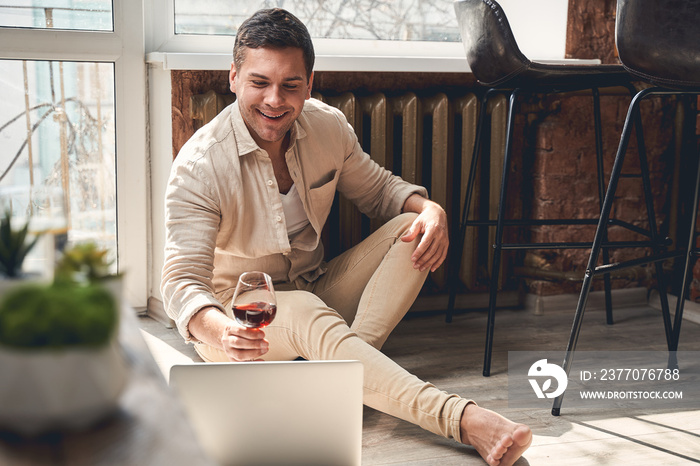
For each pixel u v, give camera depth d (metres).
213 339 1.54
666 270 2.74
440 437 1.66
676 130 2.67
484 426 1.50
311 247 1.94
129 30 2.28
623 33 1.76
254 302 1.37
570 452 1.59
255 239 1.84
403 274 1.84
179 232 1.70
